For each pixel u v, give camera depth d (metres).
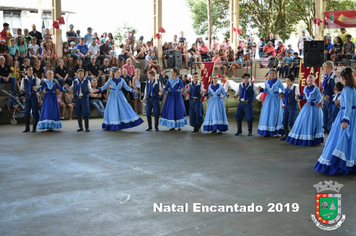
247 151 7.55
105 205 4.55
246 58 15.78
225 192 5.02
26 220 4.11
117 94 10.19
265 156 7.11
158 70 14.72
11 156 7.22
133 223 4.00
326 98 8.37
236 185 5.32
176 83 10.10
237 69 15.59
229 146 8.05
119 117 10.16
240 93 9.30
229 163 6.60
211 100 9.67
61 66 12.82
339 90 6.46
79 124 10.20
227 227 3.88
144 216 4.19
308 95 7.99
